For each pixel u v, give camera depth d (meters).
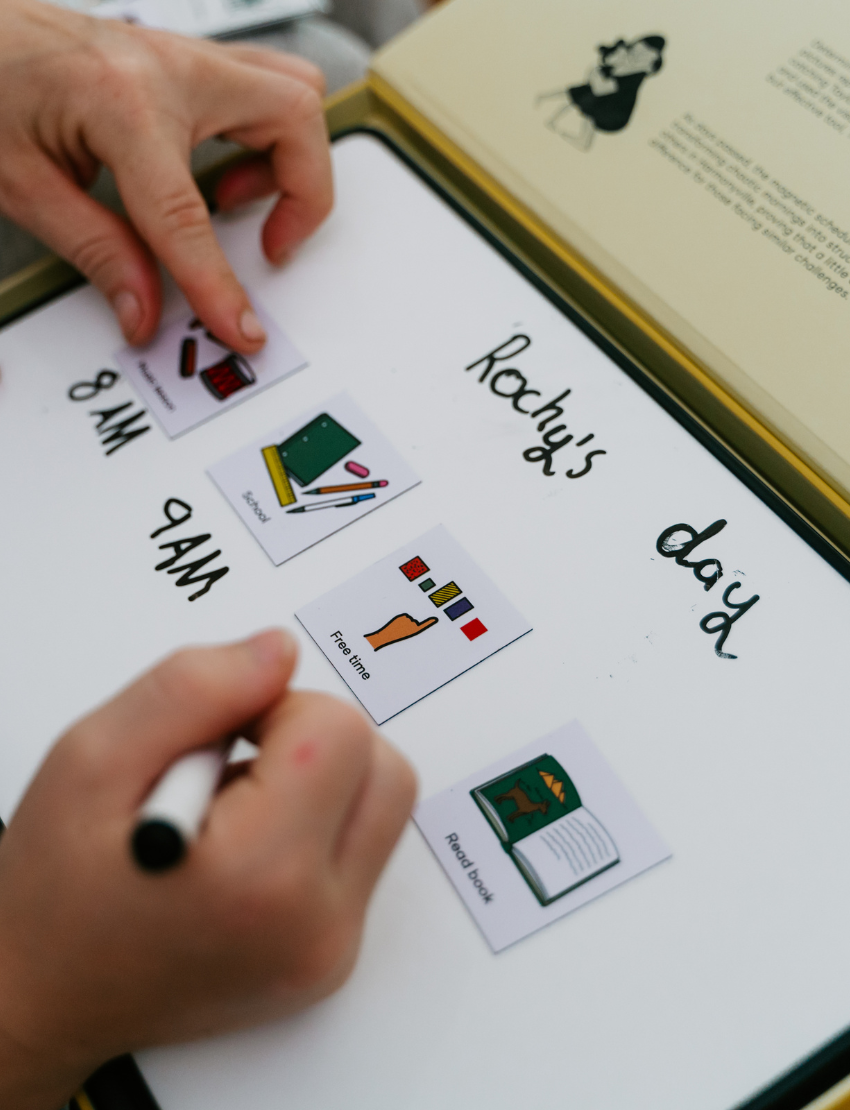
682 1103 0.29
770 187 0.45
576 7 0.51
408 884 0.33
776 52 0.47
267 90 0.46
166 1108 0.31
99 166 0.49
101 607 0.40
